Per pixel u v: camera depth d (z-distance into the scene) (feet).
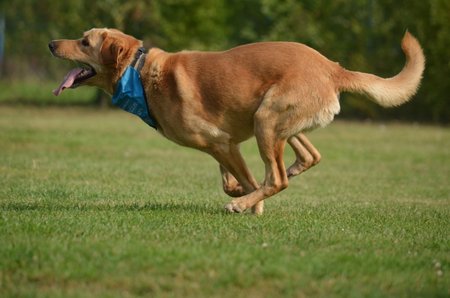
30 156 48.19
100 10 85.71
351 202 33.94
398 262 20.30
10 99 95.25
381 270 19.56
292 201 33.78
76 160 47.29
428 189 40.27
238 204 26.94
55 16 89.04
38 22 94.12
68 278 18.29
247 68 26.14
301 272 18.94
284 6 81.35
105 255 19.76
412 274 19.43
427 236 24.30
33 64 103.04
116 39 27.37
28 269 18.78
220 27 86.43
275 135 26.07
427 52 77.46
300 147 28.43
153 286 17.80
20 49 98.43
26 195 31.55
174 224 24.34
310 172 47.26
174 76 26.48
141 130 69.51
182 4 84.58
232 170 27.45
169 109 26.63
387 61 80.02
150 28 85.66
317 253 20.92
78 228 23.09
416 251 21.93
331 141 65.77
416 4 77.66
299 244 22.02
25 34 96.27
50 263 19.08
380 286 18.47
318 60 26.32
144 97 26.99
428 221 27.66
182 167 46.21
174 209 27.99
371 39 81.25
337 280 18.63
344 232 24.18
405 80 26.81
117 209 27.55
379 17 79.77
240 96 26.09
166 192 34.55
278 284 18.13
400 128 78.07
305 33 81.15
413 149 60.64
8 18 96.94
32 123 71.10
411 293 18.11
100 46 27.66
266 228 24.27
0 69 102.47
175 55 27.07
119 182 37.78
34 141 56.80
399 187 40.91
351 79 26.50
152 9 84.58
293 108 25.77
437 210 31.53
